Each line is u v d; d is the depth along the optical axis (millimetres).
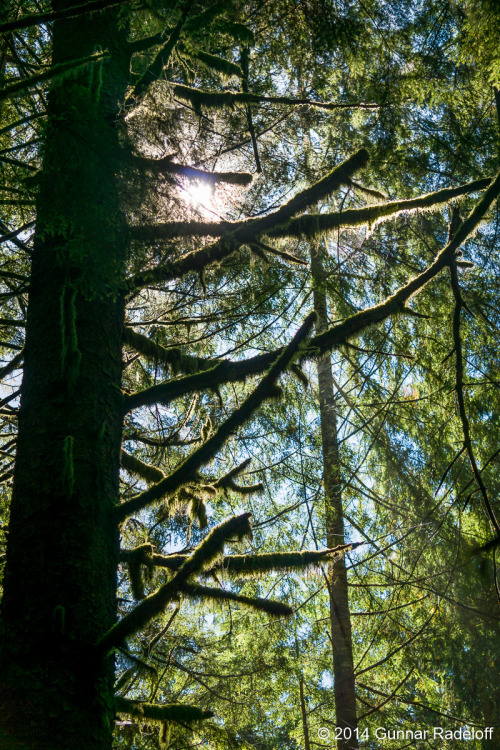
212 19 3297
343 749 6723
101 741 2654
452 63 5234
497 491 6715
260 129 4914
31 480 3006
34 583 2822
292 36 4547
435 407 7078
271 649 7246
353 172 3596
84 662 2727
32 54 4375
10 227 4750
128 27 3949
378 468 7668
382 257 6949
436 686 7680
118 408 3338
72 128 2955
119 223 3055
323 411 7602
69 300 3312
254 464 6941
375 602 7598
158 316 5352
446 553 6742
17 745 2498
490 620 6723
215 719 7098
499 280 6535
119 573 5965
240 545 4336
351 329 3496
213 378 3471
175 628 6844
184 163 3791
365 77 5246
